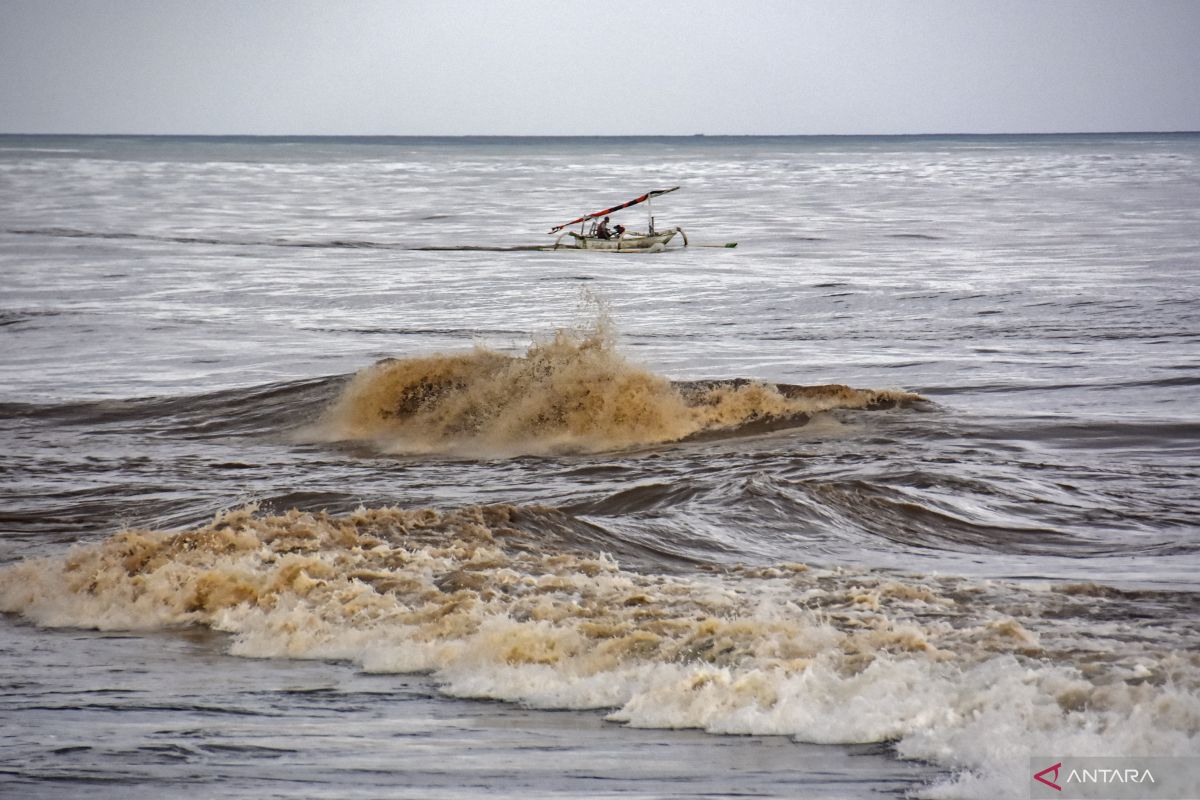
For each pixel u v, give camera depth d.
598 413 68.00
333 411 72.50
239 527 42.19
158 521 50.00
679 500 50.78
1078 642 28.64
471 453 65.19
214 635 32.94
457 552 39.88
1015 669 25.20
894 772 21.09
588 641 29.06
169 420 73.31
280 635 31.67
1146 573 39.97
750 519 47.44
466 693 26.73
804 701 24.48
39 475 59.72
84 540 46.84
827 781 20.67
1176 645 28.53
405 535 42.41
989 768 20.70
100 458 64.06
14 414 74.75
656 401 68.75
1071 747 21.20
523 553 40.59
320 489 56.09
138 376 89.44
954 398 77.44
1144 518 49.59
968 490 53.16
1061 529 47.91
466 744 23.03
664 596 33.97
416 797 20.14
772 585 36.56
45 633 33.31
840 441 64.62
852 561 42.38
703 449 64.19
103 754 22.50
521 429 67.88
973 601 34.06
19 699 26.45
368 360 96.62
